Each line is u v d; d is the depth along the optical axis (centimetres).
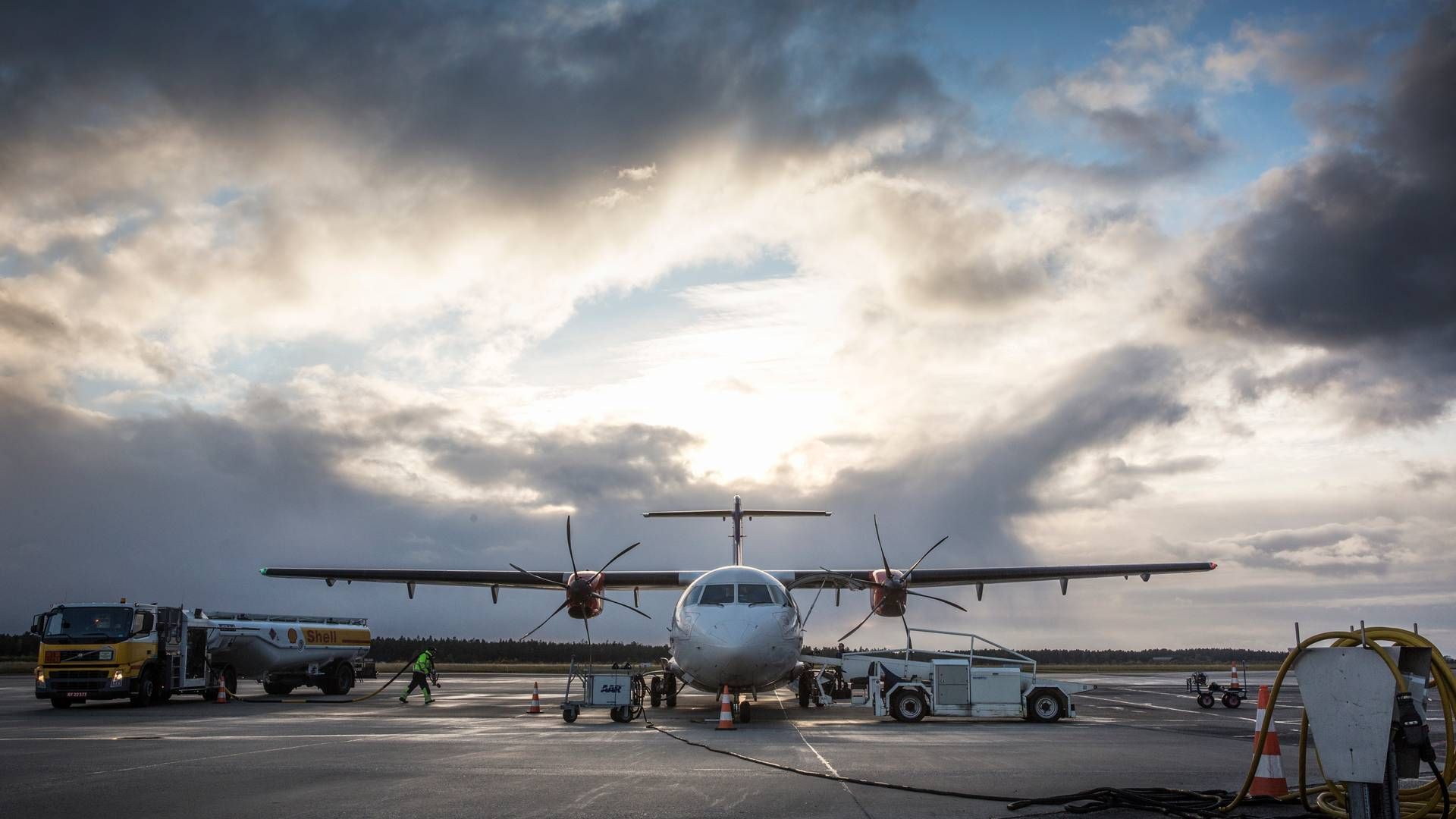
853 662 2644
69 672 2725
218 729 2009
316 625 3600
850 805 1040
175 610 2973
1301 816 991
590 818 965
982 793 1123
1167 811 1015
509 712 2589
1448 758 876
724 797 1092
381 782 1205
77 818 962
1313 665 859
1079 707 2923
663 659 3083
